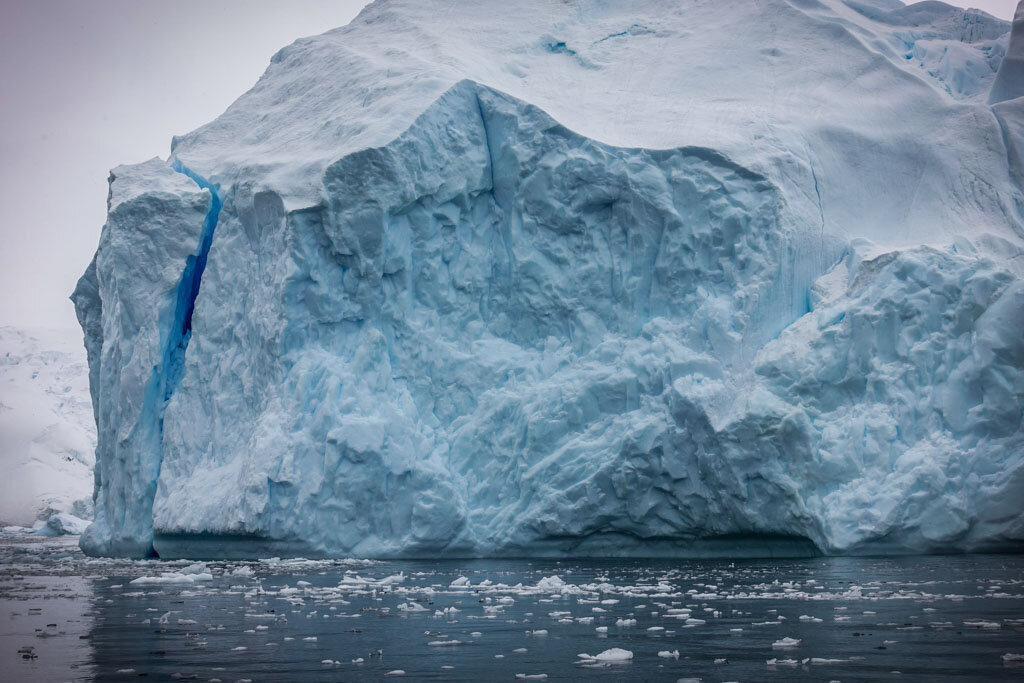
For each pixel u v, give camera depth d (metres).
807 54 40.94
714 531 32.16
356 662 12.73
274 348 34.56
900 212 37.25
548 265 36.47
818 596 19.72
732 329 33.72
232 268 36.91
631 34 43.47
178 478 35.88
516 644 14.18
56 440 84.62
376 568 29.19
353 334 35.25
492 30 43.47
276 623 16.88
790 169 36.06
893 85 39.81
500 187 37.47
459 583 22.89
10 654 13.67
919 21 45.97
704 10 44.03
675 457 32.25
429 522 33.19
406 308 35.78
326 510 32.97
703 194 35.12
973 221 36.56
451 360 36.00
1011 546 31.34
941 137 38.34
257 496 32.62
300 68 42.94
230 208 37.34
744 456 31.30
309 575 27.00
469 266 36.97
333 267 35.12
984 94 41.56
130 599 21.47
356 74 40.03
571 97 39.78
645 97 39.84
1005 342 31.97
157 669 12.36
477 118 37.44
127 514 37.16
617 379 33.94
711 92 40.00
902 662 12.17
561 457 33.41
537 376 35.59
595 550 33.53
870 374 32.50
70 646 14.45
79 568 32.09
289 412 33.72
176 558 35.78
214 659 13.09
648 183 35.38
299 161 36.34
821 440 31.78
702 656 12.88
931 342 32.69
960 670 11.61
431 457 34.41
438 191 36.16
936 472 31.14
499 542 33.62
